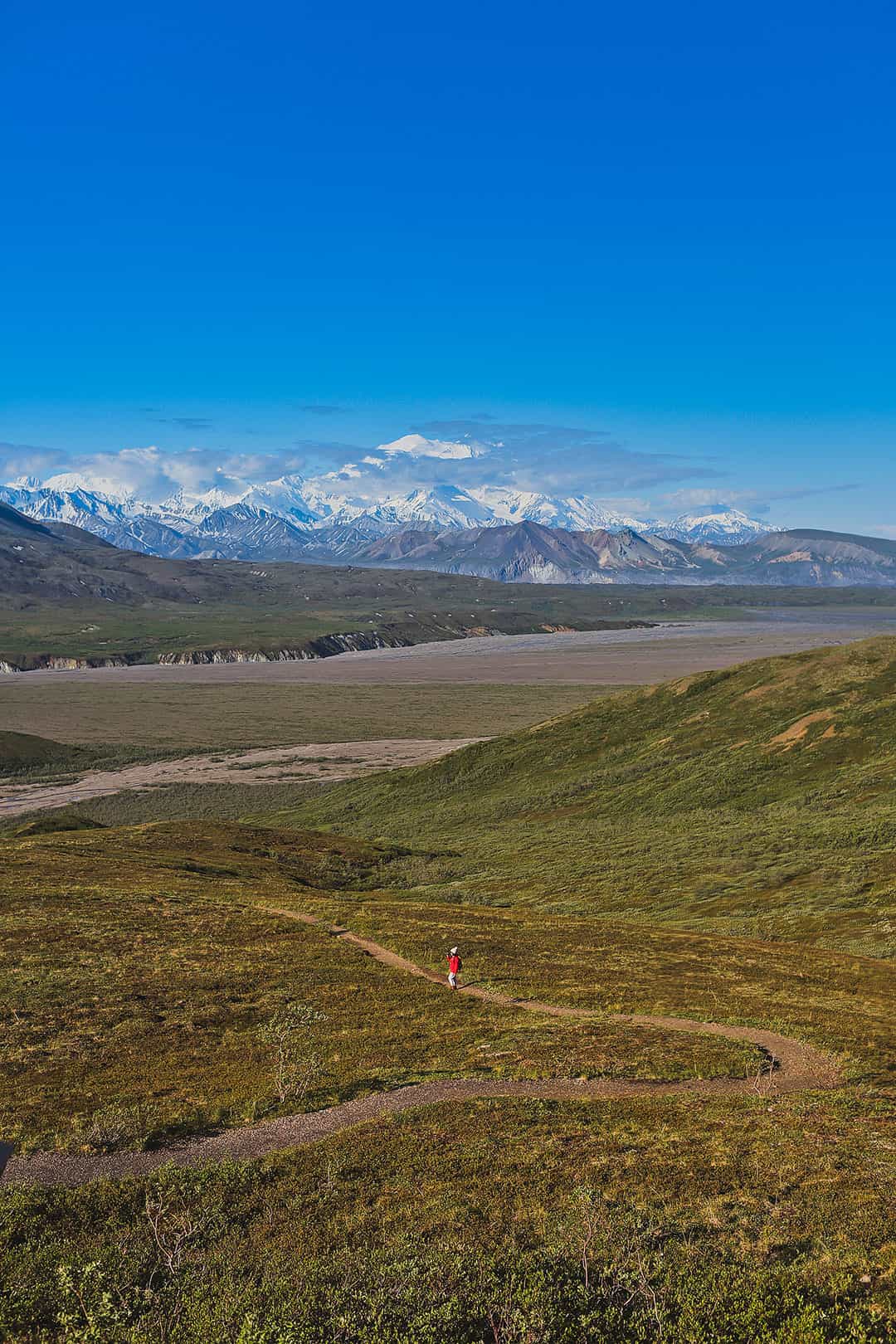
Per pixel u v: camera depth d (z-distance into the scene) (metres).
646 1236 15.95
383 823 113.56
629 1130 21.34
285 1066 27.48
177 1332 13.39
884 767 82.69
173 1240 16.61
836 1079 25.56
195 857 79.12
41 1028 32.47
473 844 93.12
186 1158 21.34
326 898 62.88
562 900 65.75
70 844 80.56
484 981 39.19
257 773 169.75
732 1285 14.11
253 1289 14.44
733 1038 30.00
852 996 35.84
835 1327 12.85
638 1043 29.31
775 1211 16.66
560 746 123.19
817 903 54.12
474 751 132.50
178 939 46.22
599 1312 13.71
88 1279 14.95
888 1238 15.42
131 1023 32.97
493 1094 24.91
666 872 67.81
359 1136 21.52
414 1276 14.54
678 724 116.25
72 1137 22.53
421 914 55.50
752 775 91.88
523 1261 15.06
